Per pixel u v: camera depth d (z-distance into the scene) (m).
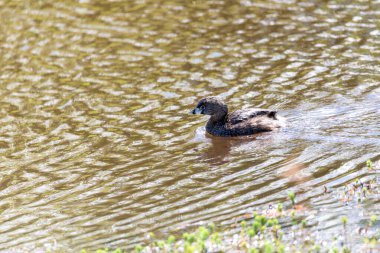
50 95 21.92
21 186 16.81
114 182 16.56
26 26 26.92
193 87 21.70
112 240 13.95
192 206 15.05
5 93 22.22
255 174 16.23
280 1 27.36
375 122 18.11
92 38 25.62
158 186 16.16
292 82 21.39
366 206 14.02
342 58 22.64
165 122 19.77
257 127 18.47
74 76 23.06
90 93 21.86
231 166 16.81
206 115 20.05
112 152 18.19
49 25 26.91
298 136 17.86
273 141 17.80
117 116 20.31
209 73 22.50
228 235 13.55
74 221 14.94
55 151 18.50
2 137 19.52
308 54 23.12
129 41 25.17
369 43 23.47
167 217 14.69
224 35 25.02
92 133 19.36
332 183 15.27
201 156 17.53
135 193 15.95
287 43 24.00
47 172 17.39
